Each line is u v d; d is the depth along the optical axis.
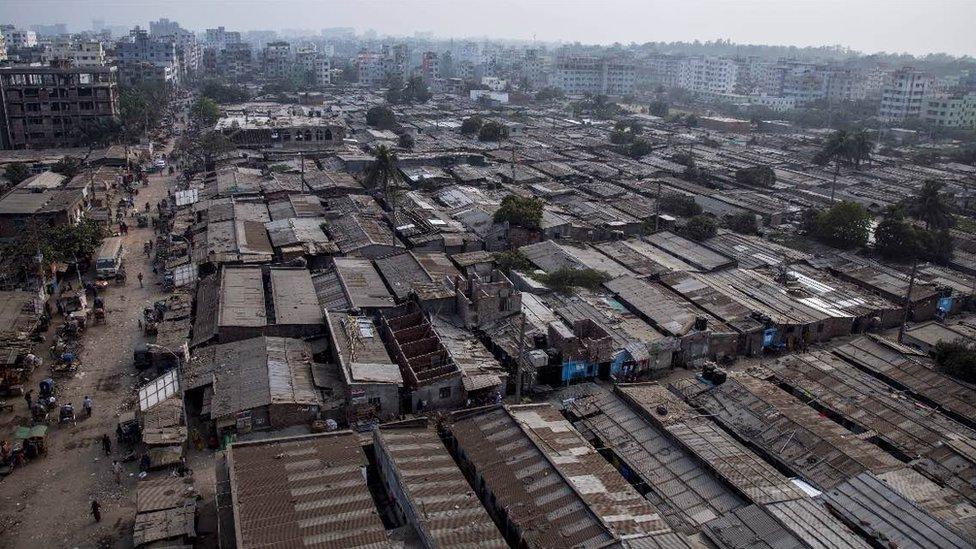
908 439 56.62
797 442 54.84
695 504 47.78
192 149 181.75
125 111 191.25
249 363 64.94
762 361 76.31
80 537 47.84
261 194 127.50
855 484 48.94
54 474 54.16
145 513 46.88
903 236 105.00
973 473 51.91
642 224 120.00
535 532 43.47
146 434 55.72
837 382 65.56
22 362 68.06
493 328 75.19
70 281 93.56
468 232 109.06
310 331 73.25
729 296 86.06
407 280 86.25
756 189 152.25
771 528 44.09
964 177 168.75
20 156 160.12
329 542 41.56
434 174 145.88
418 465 49.25
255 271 87.00
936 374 67.25
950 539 43.41
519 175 151.25
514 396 66.56
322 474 47.94
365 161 152.00
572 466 49.94
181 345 69.81
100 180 142.75
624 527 43.53
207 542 45.91
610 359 69.38
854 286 93.69
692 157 174.88
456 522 43.56
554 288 86.12
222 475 48.66
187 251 100.44
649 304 82.00
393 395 61.78
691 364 74.44
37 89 176.38
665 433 55.56
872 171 173.25
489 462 50.66
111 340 76.62
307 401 59.78
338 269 87.44
